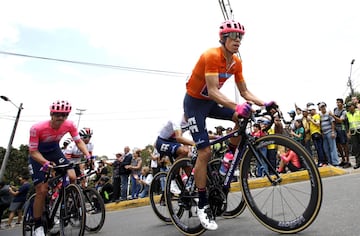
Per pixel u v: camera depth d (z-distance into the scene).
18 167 29.81
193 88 2.60
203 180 2.58
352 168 6.45
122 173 7.54
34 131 3.39
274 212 2.41
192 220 2.80
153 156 7.54
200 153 2.59
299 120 7.00
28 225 3.63
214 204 2.59
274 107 2.42
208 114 2.79
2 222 9.38
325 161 6.61
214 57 2.42
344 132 6.72
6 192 8.22
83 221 2.94
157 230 3.31
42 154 3.62
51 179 3.39
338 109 6.95
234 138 2.62
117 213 5.84
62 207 3.23
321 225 2.33
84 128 5.45
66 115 3.42
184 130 3.87
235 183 3.54
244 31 2.47
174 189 3.01
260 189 2.83
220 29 2.49
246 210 3.47
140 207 6.33
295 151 2.18
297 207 2.41
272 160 2.79
